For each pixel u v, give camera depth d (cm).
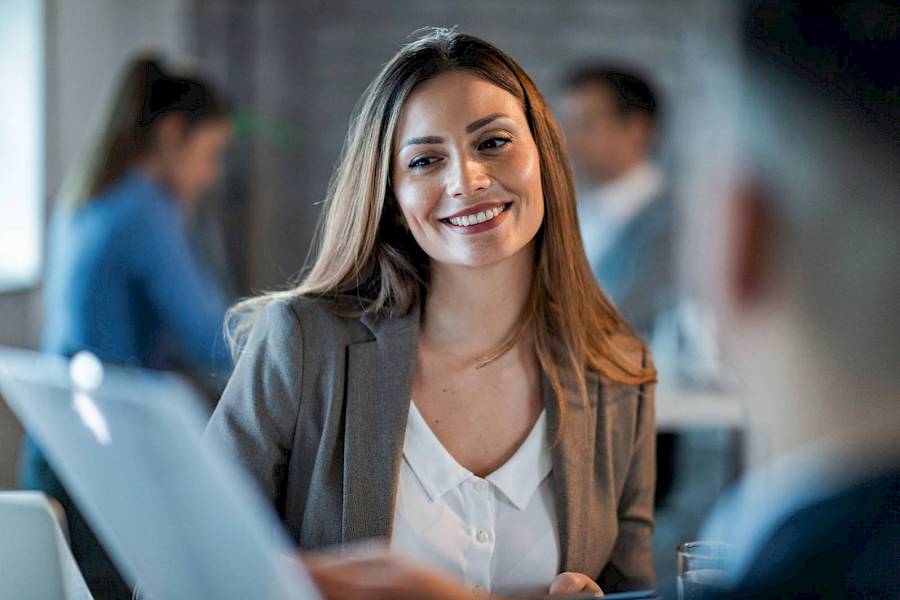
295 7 552
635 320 383
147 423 92
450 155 156
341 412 164
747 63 44
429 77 158
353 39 558
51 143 442
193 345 322
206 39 534
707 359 343
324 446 162
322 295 173
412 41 175
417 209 158
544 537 164
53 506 154
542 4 567
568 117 397
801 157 43
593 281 178
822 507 54
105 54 484
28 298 427
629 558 176
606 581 176
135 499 100
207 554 99
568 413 168
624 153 390
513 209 158
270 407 163
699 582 89
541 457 167
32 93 433
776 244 43
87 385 96
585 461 168
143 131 320
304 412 164
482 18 566
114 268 311
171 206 324
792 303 42
